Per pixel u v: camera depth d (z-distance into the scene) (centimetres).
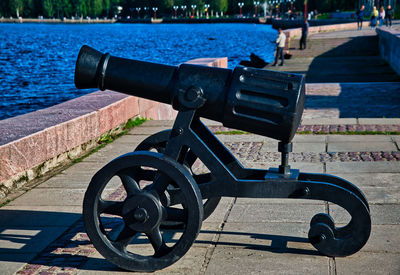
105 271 364
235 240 409
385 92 1375
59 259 384
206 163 365
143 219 352
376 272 347
